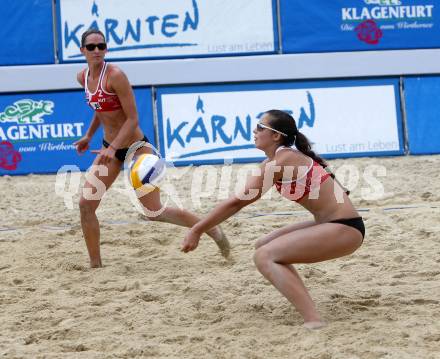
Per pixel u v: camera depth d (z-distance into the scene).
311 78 33.75
